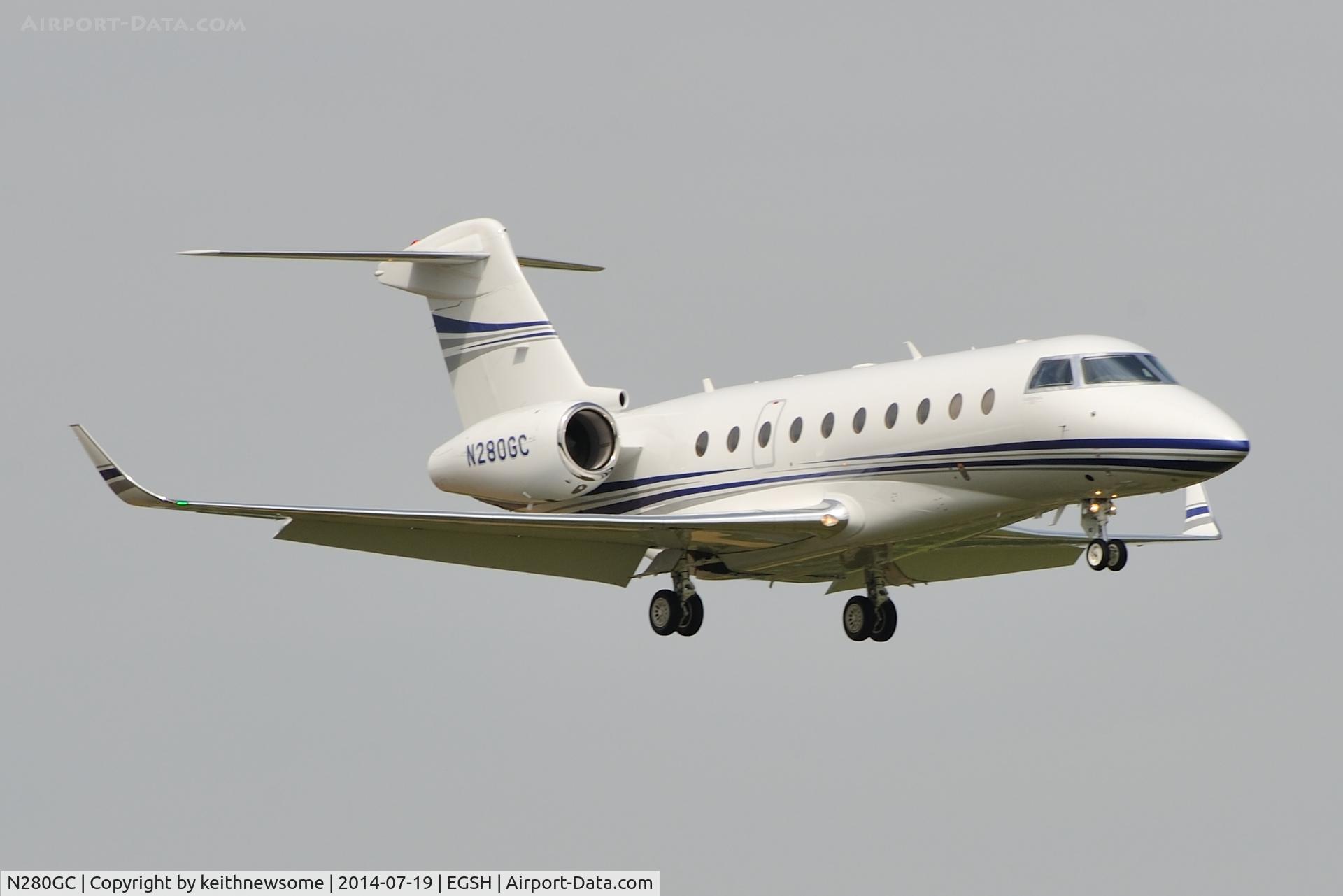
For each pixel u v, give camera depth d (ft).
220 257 296.10
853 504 267.80
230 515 258.98
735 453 283.79
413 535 275.18
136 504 248.52
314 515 260.62
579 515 293.43
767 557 284.00
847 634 296.51
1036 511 258.57
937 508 260.83
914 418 261.65
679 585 291.17
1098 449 244.42
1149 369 249.96
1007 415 251.80
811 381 281.33
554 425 290.97
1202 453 238.68
